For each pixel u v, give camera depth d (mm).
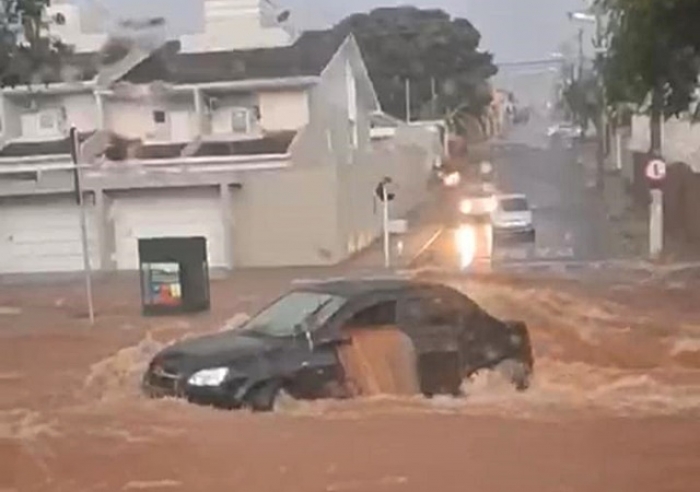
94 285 49812
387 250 54656
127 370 25203
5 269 59094
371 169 63281
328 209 55438
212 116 66125
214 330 31688
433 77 84688
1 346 30266
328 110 65562
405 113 83500
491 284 40969
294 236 55844
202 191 57281
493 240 57500
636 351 25984
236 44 71438
